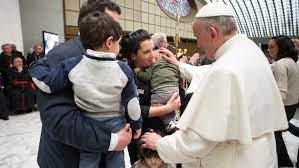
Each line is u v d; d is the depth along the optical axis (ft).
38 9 25.82
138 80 5.47
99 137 3.23
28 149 12.13
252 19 58.03
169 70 5.30
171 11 37.99
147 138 4.48
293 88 8.77
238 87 3.53
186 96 5.81
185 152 3.85
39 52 21.61
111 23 3.31
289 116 9.14
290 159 9.69
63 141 3.20
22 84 18.93
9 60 19.04
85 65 3.24
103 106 3.34
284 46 8.92
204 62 10.25
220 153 3.92
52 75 3.15
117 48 3.47
